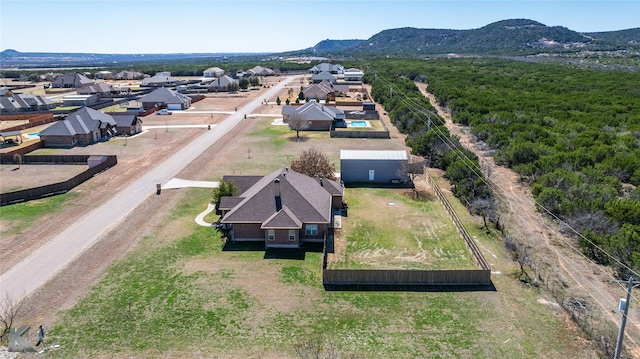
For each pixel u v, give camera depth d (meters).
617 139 58.19
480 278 28.08
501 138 61.09
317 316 24.83
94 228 36.59
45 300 26.30
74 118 70.31
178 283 28.16
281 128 79.75
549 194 38.53
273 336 23.08
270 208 34.25
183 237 34.91
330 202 37.59
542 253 32.03
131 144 67.75
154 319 24.48
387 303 26.19
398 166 48.53
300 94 115.50
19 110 99.38
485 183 43.06
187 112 98.69
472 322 24.38
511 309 25.55
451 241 34.62
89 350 22.02
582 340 22.84
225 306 25.70
